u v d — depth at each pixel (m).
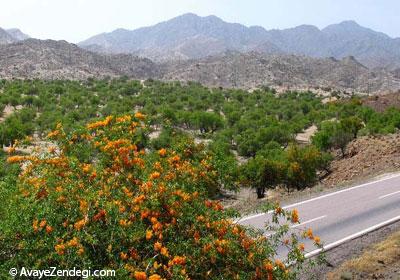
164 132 47.94
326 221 18.59
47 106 98.06
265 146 58.25
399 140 41.12
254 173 37.44
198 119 76.81
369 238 16.53
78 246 6.44
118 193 7.71
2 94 107.62
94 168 8.38
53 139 9.19
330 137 48.88
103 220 7.11
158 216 7.55
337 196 22.98
